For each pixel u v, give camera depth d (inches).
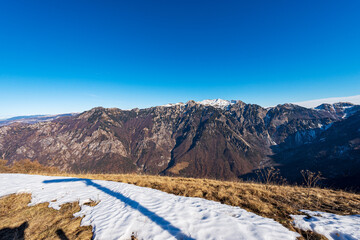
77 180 522.9
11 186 456.1
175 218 249.0
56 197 382.6
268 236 196.5
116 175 682.8
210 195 366.6
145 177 614.2
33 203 357.4
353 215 264.5
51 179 538.9
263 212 279.3
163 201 320.2
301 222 235.3
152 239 203.9
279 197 351.9
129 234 218.8
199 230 215.9
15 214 316.5
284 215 266.4
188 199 337.7
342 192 411.5
